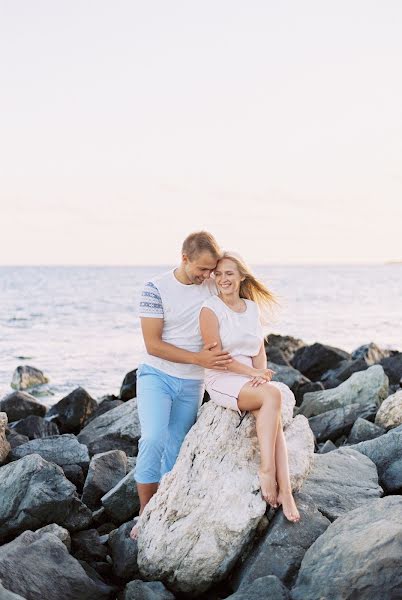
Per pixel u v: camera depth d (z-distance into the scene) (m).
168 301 5.38
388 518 4.57
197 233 5.32
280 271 191.00
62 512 5.50
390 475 6.22
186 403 5.61
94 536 5.52
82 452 7.43
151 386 5.45
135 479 5.53
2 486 5.71
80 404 11.18
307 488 5.59
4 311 44.06
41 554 4.75
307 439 5.59
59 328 32.47
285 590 4.34
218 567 4.87
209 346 5.26
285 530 4.87
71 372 19.47
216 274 5.37
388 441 6.70
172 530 4.91
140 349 24.39
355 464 6.24
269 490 4.94
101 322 35.72
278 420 5.04
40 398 16.05
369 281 104.06
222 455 5.12
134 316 39.75
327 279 114.56
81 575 4.73
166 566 4.90
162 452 5.42
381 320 35.59
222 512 4.89
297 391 11.82
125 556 5.15
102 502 6.09
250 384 5.14
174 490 5.00
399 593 4.02
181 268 5.45
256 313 5.48
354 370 13.34
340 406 9.45
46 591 4.50
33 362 21.42
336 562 4.37
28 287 84.38
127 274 156.12
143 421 5.43
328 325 33.03
